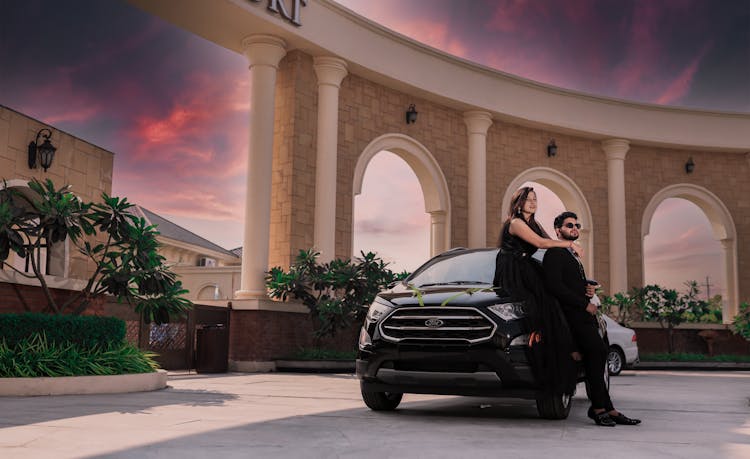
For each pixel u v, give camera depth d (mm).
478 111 17391
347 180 14766
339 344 13883
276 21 12812
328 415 5012
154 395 6656
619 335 13547
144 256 7980
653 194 20578
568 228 5020
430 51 16156
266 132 12977
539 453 3361
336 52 14008
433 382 4805
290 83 13836
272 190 13773
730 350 19906
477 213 17141
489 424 4617
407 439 3779
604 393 4730
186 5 12148
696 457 3303
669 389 8922
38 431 3906
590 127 19297
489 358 4672
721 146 20625
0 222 7039
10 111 10578
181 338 10891
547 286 4875
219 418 4676
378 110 15609
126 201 7875
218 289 27062
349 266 12703
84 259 12305
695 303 18672
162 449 3324
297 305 12914
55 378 6500
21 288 8062
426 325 4836
